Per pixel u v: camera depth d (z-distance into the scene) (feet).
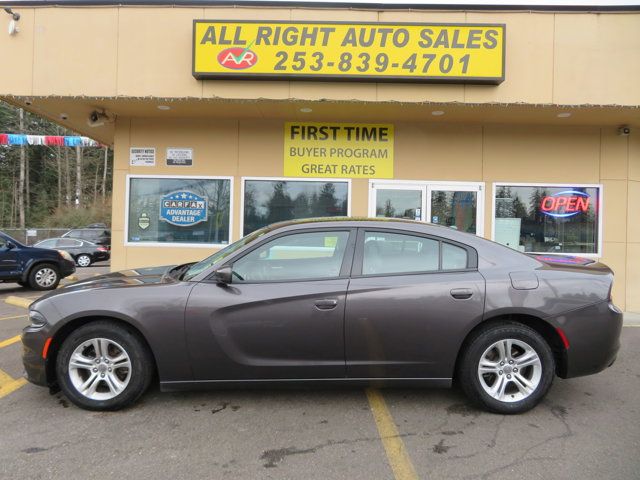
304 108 25.52
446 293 12.23
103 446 10.65
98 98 24.45
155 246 27.71
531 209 27.73
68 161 149.48
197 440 10.98
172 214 27.89
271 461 10.07
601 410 12.87
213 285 12.42
